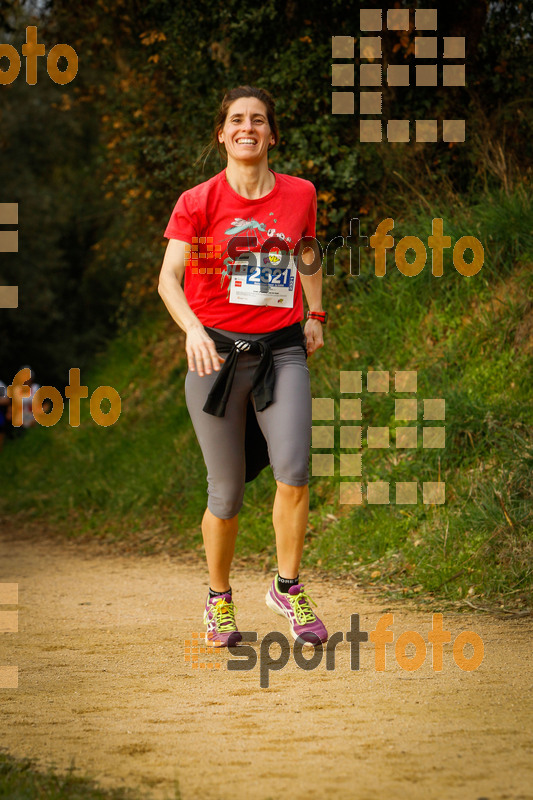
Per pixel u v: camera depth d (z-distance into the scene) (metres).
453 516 11.78
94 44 24.34
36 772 5.16
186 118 20.59
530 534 10.70
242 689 6.80
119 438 24.27
